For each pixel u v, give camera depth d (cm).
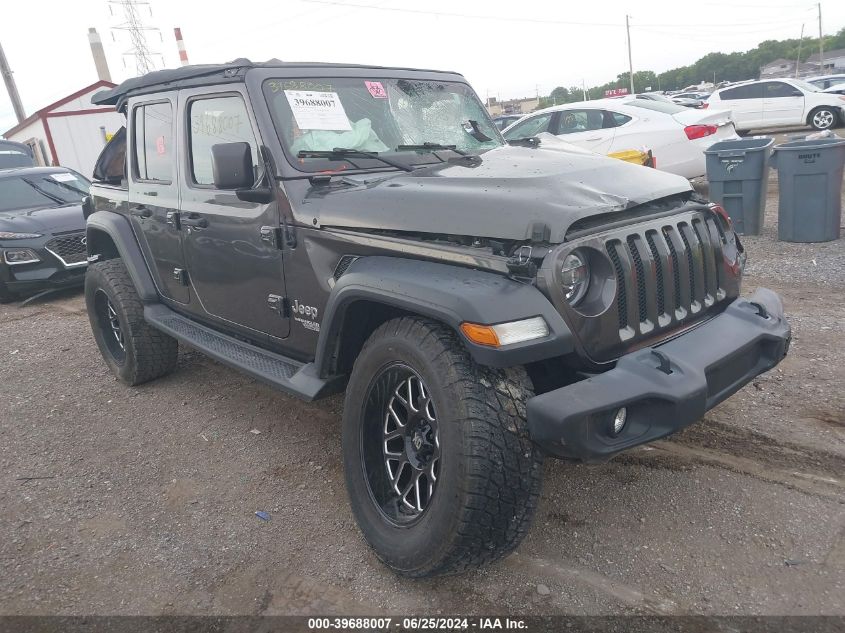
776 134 1981
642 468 346
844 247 731
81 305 818
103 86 2228
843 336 489
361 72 389
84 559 311
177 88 406
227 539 319
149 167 455
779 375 434
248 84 349
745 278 657
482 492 239
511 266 243
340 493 351
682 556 282
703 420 386
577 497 327
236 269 376
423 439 273
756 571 269
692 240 292
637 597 262
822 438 358
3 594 290
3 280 827
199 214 394
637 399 236
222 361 382
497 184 279
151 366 500
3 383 551
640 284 269
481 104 437
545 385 265
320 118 357
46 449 424
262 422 440
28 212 881
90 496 365
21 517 348
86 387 527
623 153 941
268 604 275
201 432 432
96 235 532
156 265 466
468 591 273
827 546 279
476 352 232
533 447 246
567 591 268
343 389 326
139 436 432
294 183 331
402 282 262
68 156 2188
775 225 866
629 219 274
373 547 281
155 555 310
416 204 283
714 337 277
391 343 269
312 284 325
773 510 304
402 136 381
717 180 824
